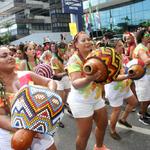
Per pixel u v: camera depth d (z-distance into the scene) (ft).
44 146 9.14
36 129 7.05
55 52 22.30
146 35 16.97
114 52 10.08
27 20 302.66
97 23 76.02
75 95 11.91
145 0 134.51
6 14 330.34
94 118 12.76
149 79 18.28
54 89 9.45
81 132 12.13
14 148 6.92
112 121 16.60
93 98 11.88
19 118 7.07
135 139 16.61
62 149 16.28
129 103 17.69
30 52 17.93
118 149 15.52
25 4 308.81
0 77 8.95
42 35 149.18
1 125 8.38
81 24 61.57
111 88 16.28
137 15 140.26
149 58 16.42
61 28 256.73
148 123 18.89
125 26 144.36
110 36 21.22
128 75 13.06
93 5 148.97
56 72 21.59
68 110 22.71
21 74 9.40
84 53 11.55
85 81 10.52
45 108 7.16
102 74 9.59
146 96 18.58
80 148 12.36
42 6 316.81
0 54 8.78
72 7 59.67
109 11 152.15
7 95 8.79
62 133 18.79
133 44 22.02
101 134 13.00
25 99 7.14
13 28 304.71
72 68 11.35
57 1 253.03
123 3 143.43
